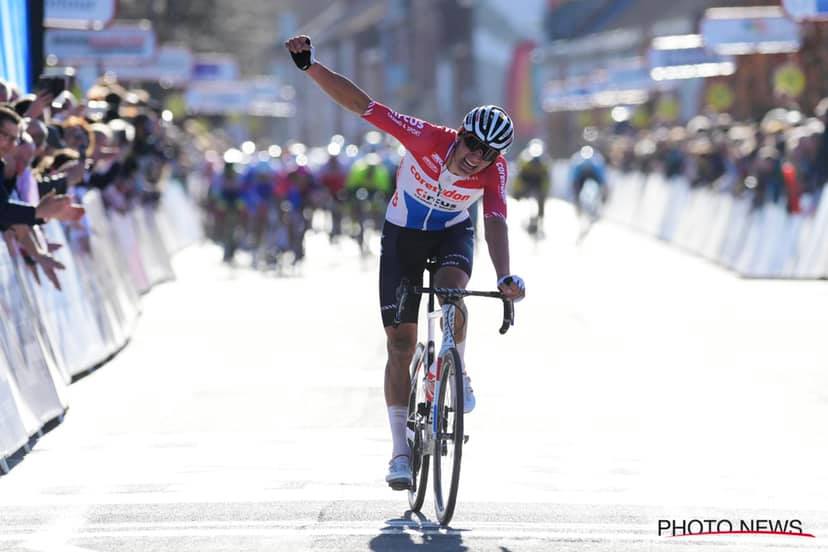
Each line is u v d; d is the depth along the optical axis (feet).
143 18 373.40
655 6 407.44
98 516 57.36
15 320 76.74
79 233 106.32
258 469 66.54
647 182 281.13
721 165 213.46
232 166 211.61
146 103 177.17
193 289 169.17
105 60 192.03
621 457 68.95
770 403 84.79
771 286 160.45
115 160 140.56
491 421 79.10
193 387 92.22
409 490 58.39
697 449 71.00
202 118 440.86
